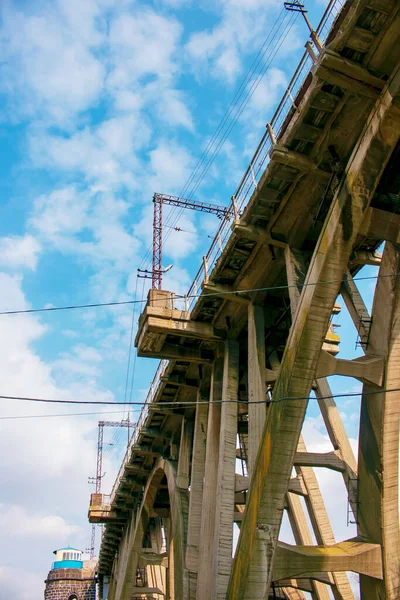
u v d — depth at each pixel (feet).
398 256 55.01
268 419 56.13
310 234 63.36
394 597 53.98
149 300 77.77
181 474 100.58
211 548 71.77
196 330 77.82
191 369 94.43
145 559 135.54
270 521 54.13
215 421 78.84
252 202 62.34
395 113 48.34
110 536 181.27
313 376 53.93
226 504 68.13
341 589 65.31
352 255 69.62
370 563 54.44
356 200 51.37
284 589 85.51
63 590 254.27
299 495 81.41
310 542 84.69
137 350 82.69
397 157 55.62
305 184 59.93
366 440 57.72
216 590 64.18
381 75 50.88
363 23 48.32
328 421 72.02
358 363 55.88
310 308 53.16
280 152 56.44
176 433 116.16
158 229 153.58
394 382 56.08
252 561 52.95
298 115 54.70
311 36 53.31
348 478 65.00
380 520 55.52
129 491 149.59
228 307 75.97
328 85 52.13
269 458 54.34
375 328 57.93
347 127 55.11
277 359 75.87
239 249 67.72
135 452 127.24
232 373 75.92
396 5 46.80
